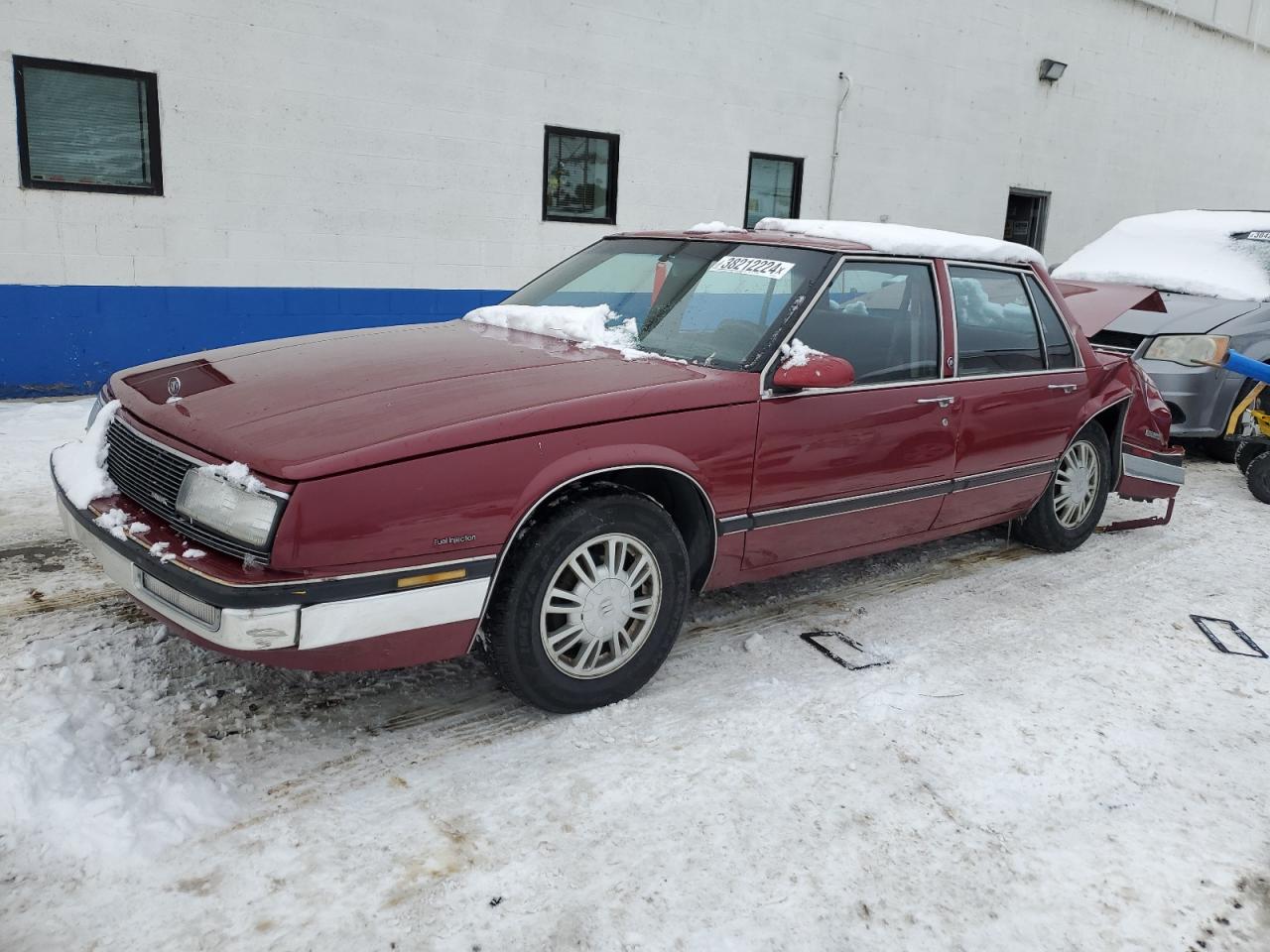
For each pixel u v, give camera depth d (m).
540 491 2.71
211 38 7.66
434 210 9.17
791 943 2.14
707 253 3.90
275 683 3.12
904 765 2.87
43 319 7.38
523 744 2.87
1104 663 3.69
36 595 3.71
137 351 7.85
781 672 3.43
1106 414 5.04
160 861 2.26
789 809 2.62
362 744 2.82
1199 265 7.88
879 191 13.08
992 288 4.29
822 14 11.66
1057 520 4.86
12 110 6.96
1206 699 3.44
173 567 2.45
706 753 2.87
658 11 10.23
